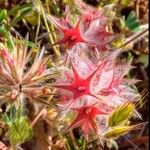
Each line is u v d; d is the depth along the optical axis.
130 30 0.19
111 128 0.12
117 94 0.12
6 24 0.17
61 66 0.12
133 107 0.12
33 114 0.14
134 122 0.18
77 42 0.13
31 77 0.12
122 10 0.19
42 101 0.13
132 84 0.13
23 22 0.17
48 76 0.12
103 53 0.13
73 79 0.12
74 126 0.12
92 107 0.12
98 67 0.11
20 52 0.13
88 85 0.11
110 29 0.18
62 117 0.12
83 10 0.14
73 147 0.15
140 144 0.18
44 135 0.15
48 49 0.15
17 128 0.13
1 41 0.16
